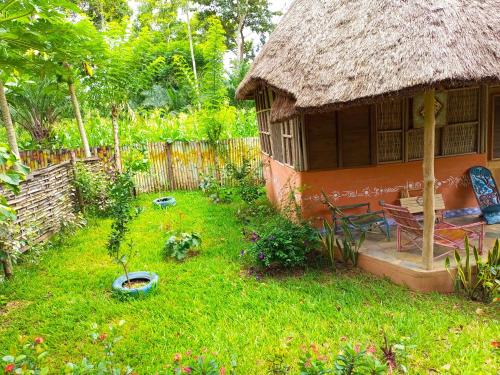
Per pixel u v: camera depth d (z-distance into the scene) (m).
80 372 2.37
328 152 6.17
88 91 10.20
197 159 11.52
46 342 3.84
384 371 2.43
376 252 5.25
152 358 3.50
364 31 4.77
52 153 10.19
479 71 3.64
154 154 11.28
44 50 4.98
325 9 5.96
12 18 4.19
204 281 5.12
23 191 6.04
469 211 6.57
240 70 19.75
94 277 5.36
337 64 4.68
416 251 5.21
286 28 6.81
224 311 4.31
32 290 4.98
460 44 3.90
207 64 11.48
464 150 6.49
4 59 4.97
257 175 11.47
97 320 4.22
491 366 3.23
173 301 4.60
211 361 2.52
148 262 5.86
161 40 21.41
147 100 18.39
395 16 4.57
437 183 6.44
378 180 6.29
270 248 5.21
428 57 3.82
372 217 5.66
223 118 11.52
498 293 4.25
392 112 6.20
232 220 7.97
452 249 5.14
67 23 5.22
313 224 6.19
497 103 6.50
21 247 5.75
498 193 6.31
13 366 2.26
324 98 4.41
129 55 9.98
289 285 4.87
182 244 5.98
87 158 9.21
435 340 3.64
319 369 2.45
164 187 11.46
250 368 3.31
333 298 4.49
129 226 7.77
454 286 4.57
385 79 3.97
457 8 4.36
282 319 4.09
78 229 7.60
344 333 3.77
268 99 8.21
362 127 6.14
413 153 6.37
